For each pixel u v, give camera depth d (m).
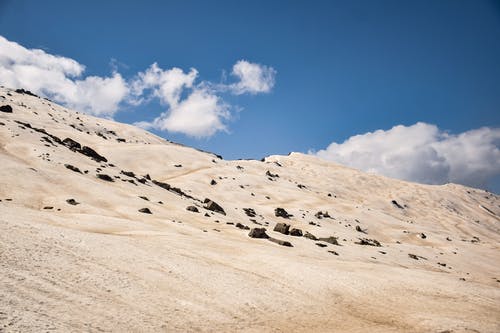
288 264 41.91
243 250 47.03
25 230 32.09
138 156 167.00
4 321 16.84
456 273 79.62
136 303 24.47
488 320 33.34
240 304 28.89
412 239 137.75
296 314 29.55
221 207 105.12
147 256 34.50
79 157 105.81
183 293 28.33
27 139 103.25
